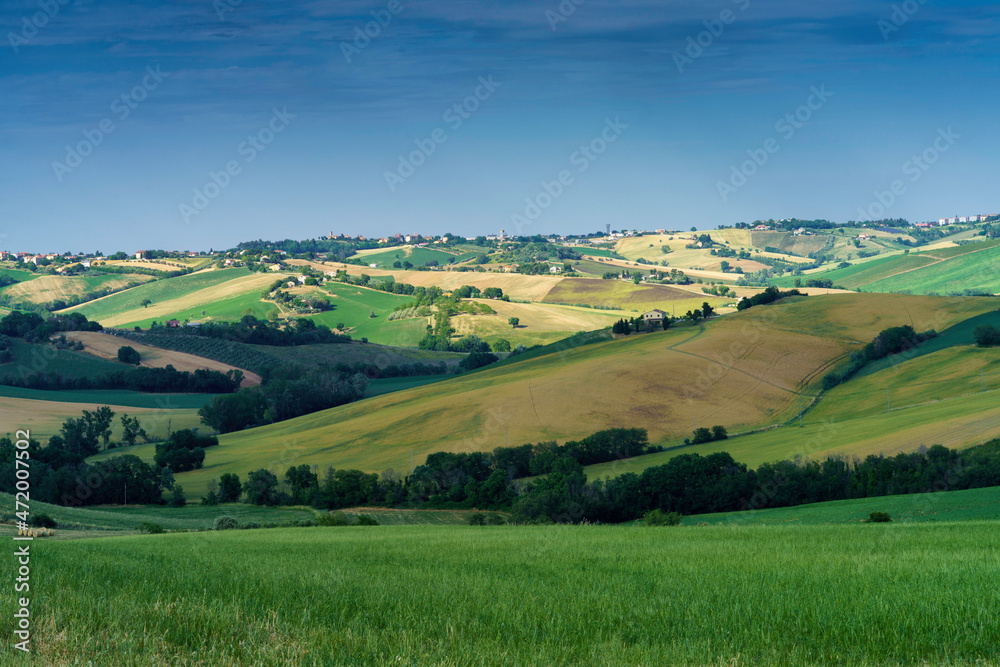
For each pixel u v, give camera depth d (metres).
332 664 7.14
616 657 7.71
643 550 20.03
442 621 9.21
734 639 8.49
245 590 10.85
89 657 6.94
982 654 7.96
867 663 7.60
